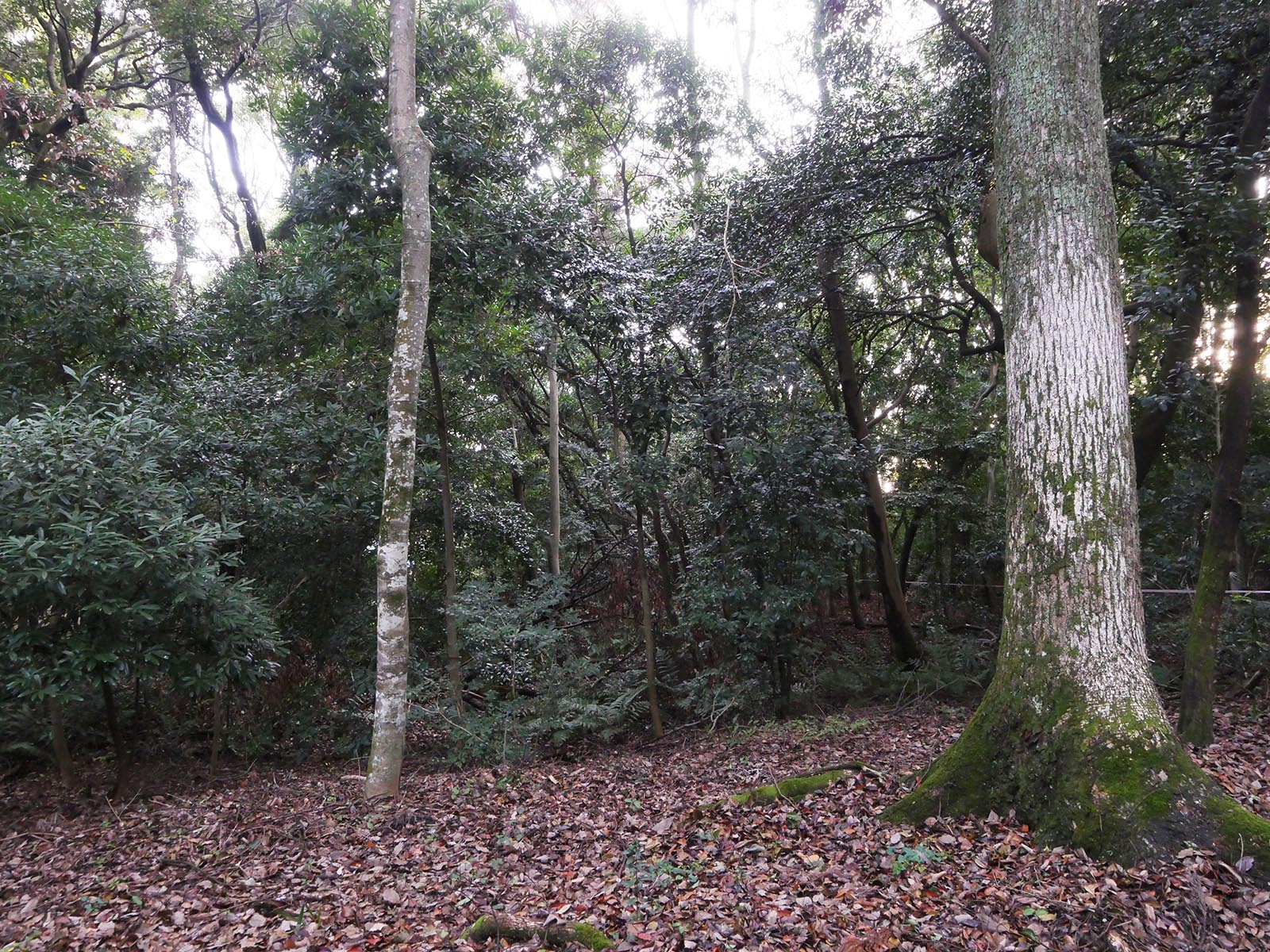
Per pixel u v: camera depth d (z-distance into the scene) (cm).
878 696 1212
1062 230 514
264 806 728
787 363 1101
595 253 1033
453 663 1008
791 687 1127
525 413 1596
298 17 1623
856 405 1367
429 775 868
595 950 391
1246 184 739
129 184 1762
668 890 459
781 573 1091
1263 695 880
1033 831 461
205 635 739
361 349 1039
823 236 1092
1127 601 476
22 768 927
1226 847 398
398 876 534
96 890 533
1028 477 509
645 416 1102
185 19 1482
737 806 587
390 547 764
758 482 1069
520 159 1022
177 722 1012
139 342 940
